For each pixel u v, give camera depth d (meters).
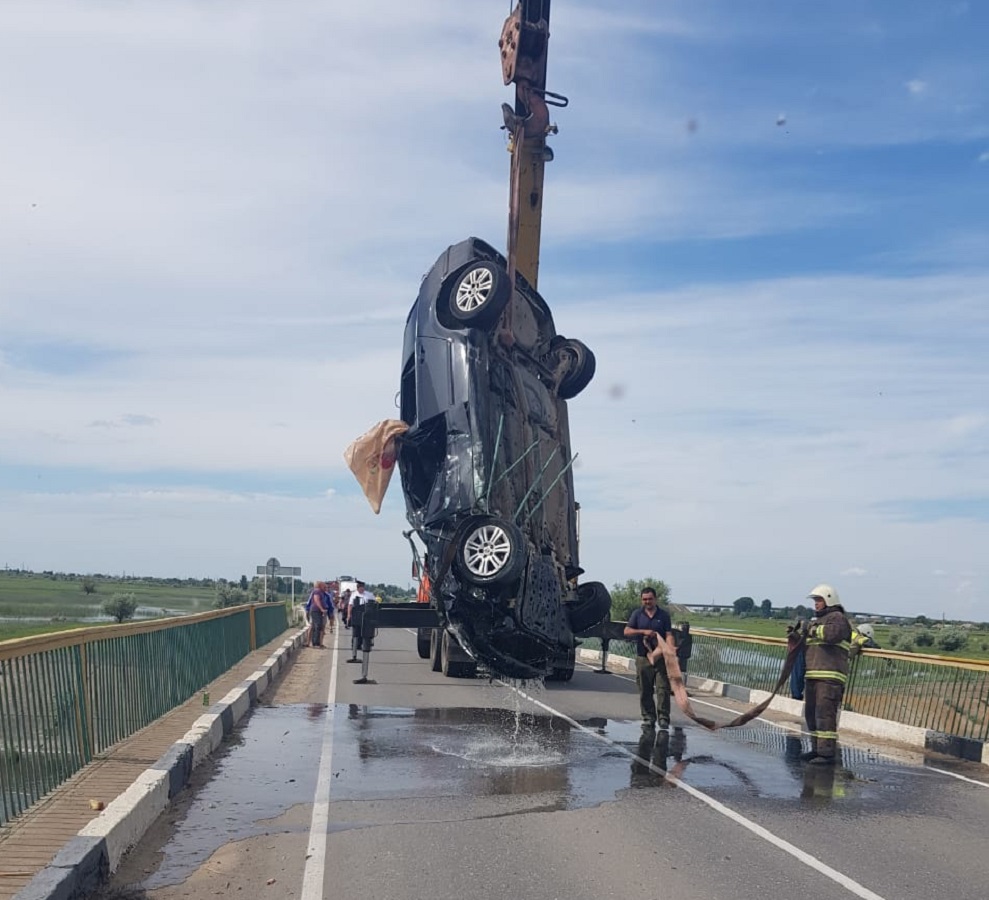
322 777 9.65
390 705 15.59
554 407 18.53
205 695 13.31
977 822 8.48
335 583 56.03
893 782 10.32
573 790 9.31
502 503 15.85
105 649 9.76
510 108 18.22
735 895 6.20
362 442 16.86
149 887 6.21
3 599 54.94
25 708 7.38
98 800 7.57
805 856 7.16
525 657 15.30
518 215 18.19
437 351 16.28
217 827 7.66
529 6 19.16
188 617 14.42
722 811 8.59
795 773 10.66
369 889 6.23
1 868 5.89
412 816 8.14
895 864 7.01
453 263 16.81
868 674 15.25
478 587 14.35
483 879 6.46
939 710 13.45
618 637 17.59
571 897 6.12
